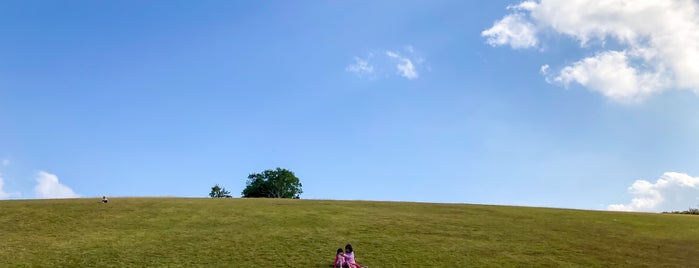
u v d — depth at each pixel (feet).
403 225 145.79
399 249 115.96
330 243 120.57
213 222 145.38
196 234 128.88
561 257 112.37
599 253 116.88
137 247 114.21
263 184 483.10
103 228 135.13
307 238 125.49
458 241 126.11
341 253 100.53
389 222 150.20
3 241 118.62
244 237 125.90
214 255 108.06
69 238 122.93
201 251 111.24
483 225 149.59
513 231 141.08
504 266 103.96
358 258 107.34
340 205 188.85
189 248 113.91
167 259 104.42
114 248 112.98
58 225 138.10
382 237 128.57
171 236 126.21
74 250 110.93
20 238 122.11
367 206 188.34
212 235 127.85
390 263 104.17
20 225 136.56
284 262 103.60
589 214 181.27
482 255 112.57
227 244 118.01
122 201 181.98
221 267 99.30
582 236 136.36
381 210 176.76
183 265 100.32
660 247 124.47
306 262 103.91
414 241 124.77
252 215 157.89
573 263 107.65
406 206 192.03
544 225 152.46
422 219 157.58
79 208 161.99
